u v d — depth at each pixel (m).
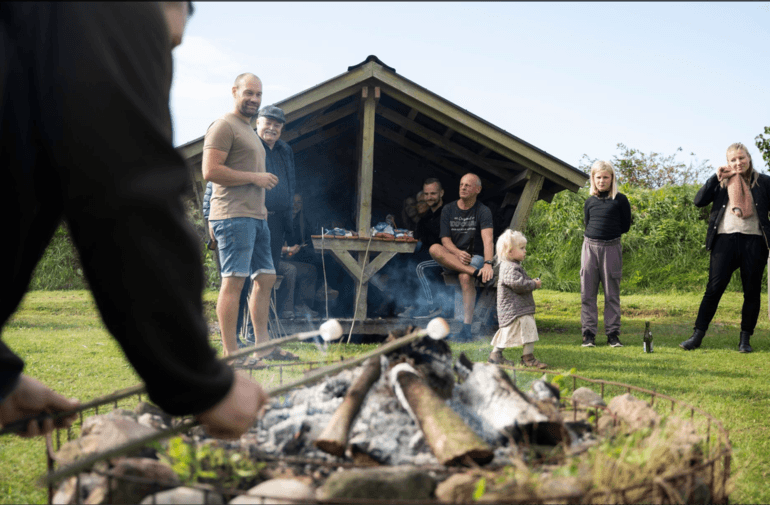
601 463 1.80
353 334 7.48
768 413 3.73
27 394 1.65
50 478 1.22
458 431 1.91
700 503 1.91
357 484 1.63
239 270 4.64
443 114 7.41
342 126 9.02
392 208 10.18
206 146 4.60
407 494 1.64
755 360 5.84
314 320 7.25
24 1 0.90
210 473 1.80
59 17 0.90
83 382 4.51
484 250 7.23
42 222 1.09
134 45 0.93
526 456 2.03
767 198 6.41
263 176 4.69
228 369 1.06
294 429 2.12
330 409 2.32
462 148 8.15
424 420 2.00
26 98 0.93
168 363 0.92
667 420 2.36
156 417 2.32
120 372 4.92
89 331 7.59
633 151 25.39
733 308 10.45
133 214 0.85
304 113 7.02
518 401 2.16
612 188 6.87
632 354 6.14
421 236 8.12
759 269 6.42
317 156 10.00
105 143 0.84
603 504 1.66
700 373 5.07
